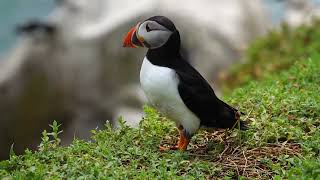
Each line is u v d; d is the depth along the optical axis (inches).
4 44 1189.7
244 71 609.3
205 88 313.3
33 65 774.5
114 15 759.7
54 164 308.5
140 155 317.7
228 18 764.6
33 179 291.7
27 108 780.6
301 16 770.2
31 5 1256.2
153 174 294.4
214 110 316.8
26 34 800.3
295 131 334.6
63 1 811.4
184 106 309.0
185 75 307.0
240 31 759.1
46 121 776.9
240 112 347.3
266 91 396.5
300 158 313.3
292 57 577.6
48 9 1245.1
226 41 743.7
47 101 770.2
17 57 791.7
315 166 293.1
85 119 753.0
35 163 310.7
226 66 732.0
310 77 430.9
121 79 743.7
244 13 782.5
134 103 723.4
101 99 745.0
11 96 778.2
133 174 297.1
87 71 752.3
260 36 728.3
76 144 332.8
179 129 324.8
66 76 763.4
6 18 1228.5
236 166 312.5
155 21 309.4
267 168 311.6
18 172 297.7
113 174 292.8
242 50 728.3
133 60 738.8
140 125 356.8
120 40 743.1
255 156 322.3
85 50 754.8
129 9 759.1
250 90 416.8
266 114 355.3
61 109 767.7
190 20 748.6
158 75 305.7
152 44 309.1
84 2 789.9
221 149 330.3
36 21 792.3
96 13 778.2
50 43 779.4
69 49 763.4
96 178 291.9
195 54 742.5
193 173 298.4
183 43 748.6
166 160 306.3
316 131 337.7
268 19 833.5
